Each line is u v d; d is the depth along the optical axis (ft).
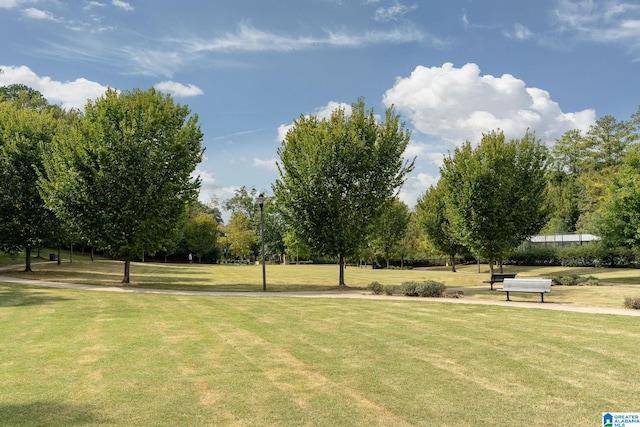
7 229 94.02
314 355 28.84
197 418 18.78
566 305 52.44
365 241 85.66
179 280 100.73
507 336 34.45
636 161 102.17
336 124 83.92
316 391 22.06
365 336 34.71
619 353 29.04
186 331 36.73
